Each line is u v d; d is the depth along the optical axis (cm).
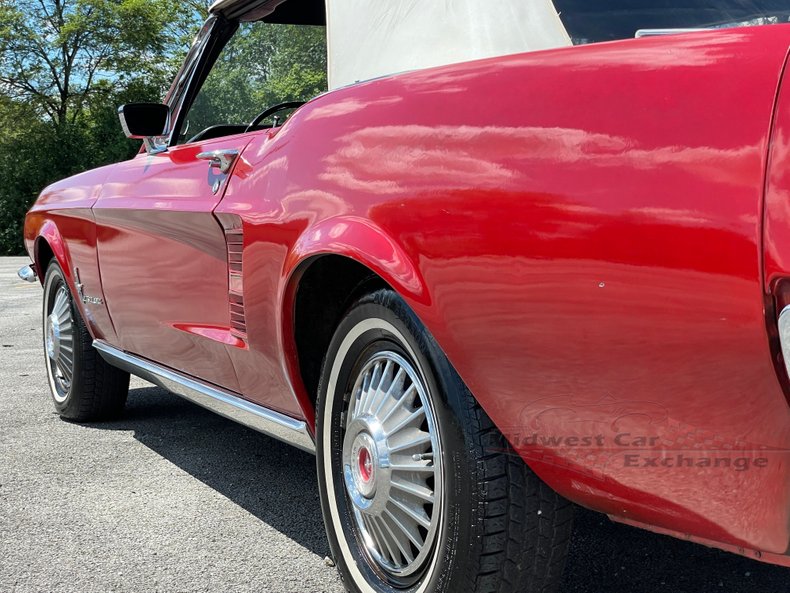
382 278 209
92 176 396
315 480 348
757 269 139
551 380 168
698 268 145
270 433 274
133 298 344
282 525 298
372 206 199
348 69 246
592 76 164
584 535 281
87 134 3359
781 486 146
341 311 229
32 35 3244
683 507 161
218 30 333
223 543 282
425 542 201
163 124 342
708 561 261
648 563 259
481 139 176
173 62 3353
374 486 212
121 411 445
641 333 153
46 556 271
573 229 158
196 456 380
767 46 146
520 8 221
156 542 283
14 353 664
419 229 186
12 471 359
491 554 185
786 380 140
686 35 158
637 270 151
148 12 3247
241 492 332
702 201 144
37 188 3269
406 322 198
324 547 279
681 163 148
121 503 320
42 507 315
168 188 309
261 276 244
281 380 255
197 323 296
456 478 185
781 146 138
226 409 296
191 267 294
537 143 166
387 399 211
